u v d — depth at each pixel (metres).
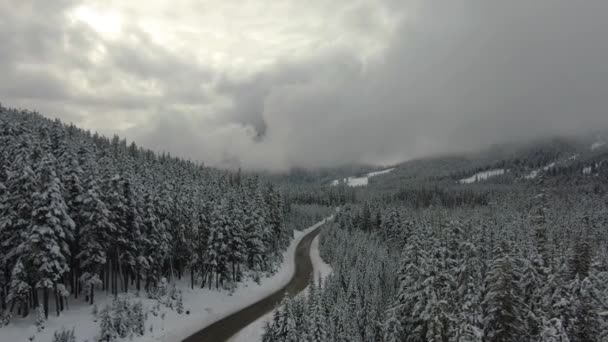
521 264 40.94
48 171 36.44
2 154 45.06
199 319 48.84
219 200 66.94
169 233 53.09
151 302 47.44
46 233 35.66
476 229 62.56
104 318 37.22
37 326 35.50
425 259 35.31
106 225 41.22
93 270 42.59
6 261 36.88
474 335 30.55
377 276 58.91
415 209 178.25
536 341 34.28
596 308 34.62
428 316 32.50
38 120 90.25
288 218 130.50
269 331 37.44
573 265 48.19
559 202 155.25
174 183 68.50
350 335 40.81
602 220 117.06
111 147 116.56
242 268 68.88
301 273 80.69
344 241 91.38
